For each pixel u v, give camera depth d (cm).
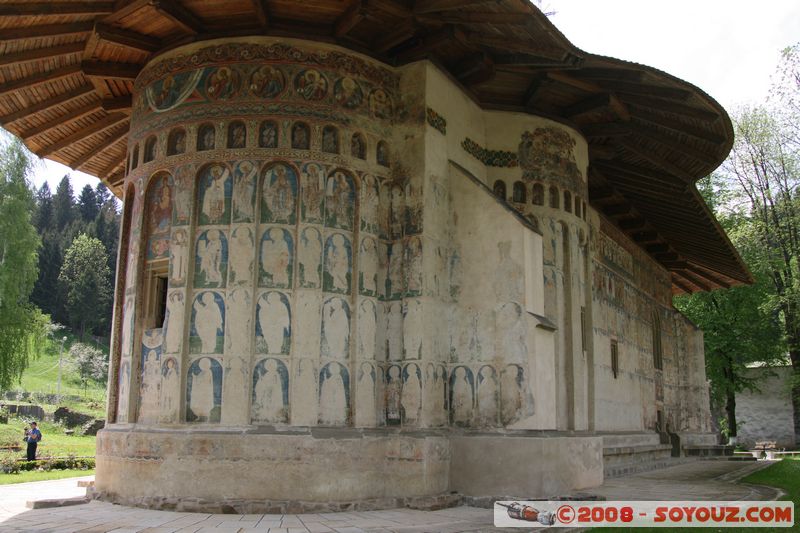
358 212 1251
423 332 1238
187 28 1250
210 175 1220
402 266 1277
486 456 1242
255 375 1142
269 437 1105
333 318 1195
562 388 1495
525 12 1176
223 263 1184
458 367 1306
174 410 1145
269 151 1209
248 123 1222
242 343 1148
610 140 1828
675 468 2297
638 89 1534
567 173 1609
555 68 1411
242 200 1196
